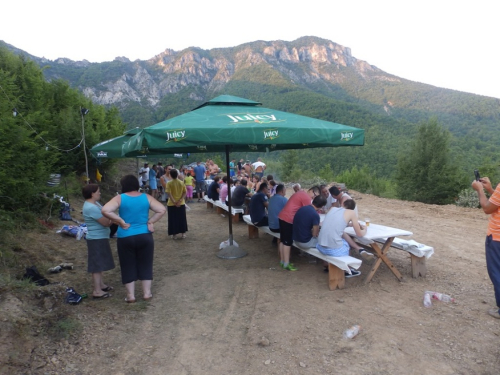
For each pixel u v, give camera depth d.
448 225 9.09
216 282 5.19
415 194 29.08
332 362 3.15
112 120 16.73
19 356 3.04
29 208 7.29
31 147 6.93
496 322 3.77
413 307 4.17
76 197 11.05
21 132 6.61
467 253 6.50
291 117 5.34
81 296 4.42
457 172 27.91
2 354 2.96
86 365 3.14
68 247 6.47
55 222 7.77
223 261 6.22
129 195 4.32
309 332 3.67
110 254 4.56
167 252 6.90
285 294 4.66
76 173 12.59
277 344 3.47
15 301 3.58
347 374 2.98
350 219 4.73
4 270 4.61
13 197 6.57
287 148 7.72
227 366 3.16
